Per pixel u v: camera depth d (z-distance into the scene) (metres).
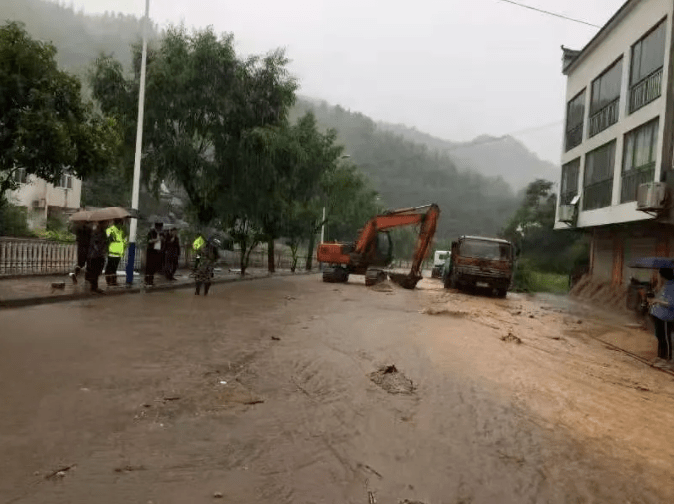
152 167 22.59
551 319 17.11
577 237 41.34
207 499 3.67
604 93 24.41
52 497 3.56
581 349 11.55
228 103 22.70
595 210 24.11
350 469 4.32
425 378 7.55
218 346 8.92
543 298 27.19
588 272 30.05
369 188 57.12
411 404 6.25
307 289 23.03
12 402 5.43
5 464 4.03
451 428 5.49
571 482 4.35
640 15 20.47
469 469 4.47
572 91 29.16
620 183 21.64
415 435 5.22
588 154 26.02
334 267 29.70
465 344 10.66
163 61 22.11
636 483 4.42
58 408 5.33
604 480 4.44
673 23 17.83
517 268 33.47
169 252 20.34
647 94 19.78
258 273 33.00
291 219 36.75
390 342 10.35
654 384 8.54
